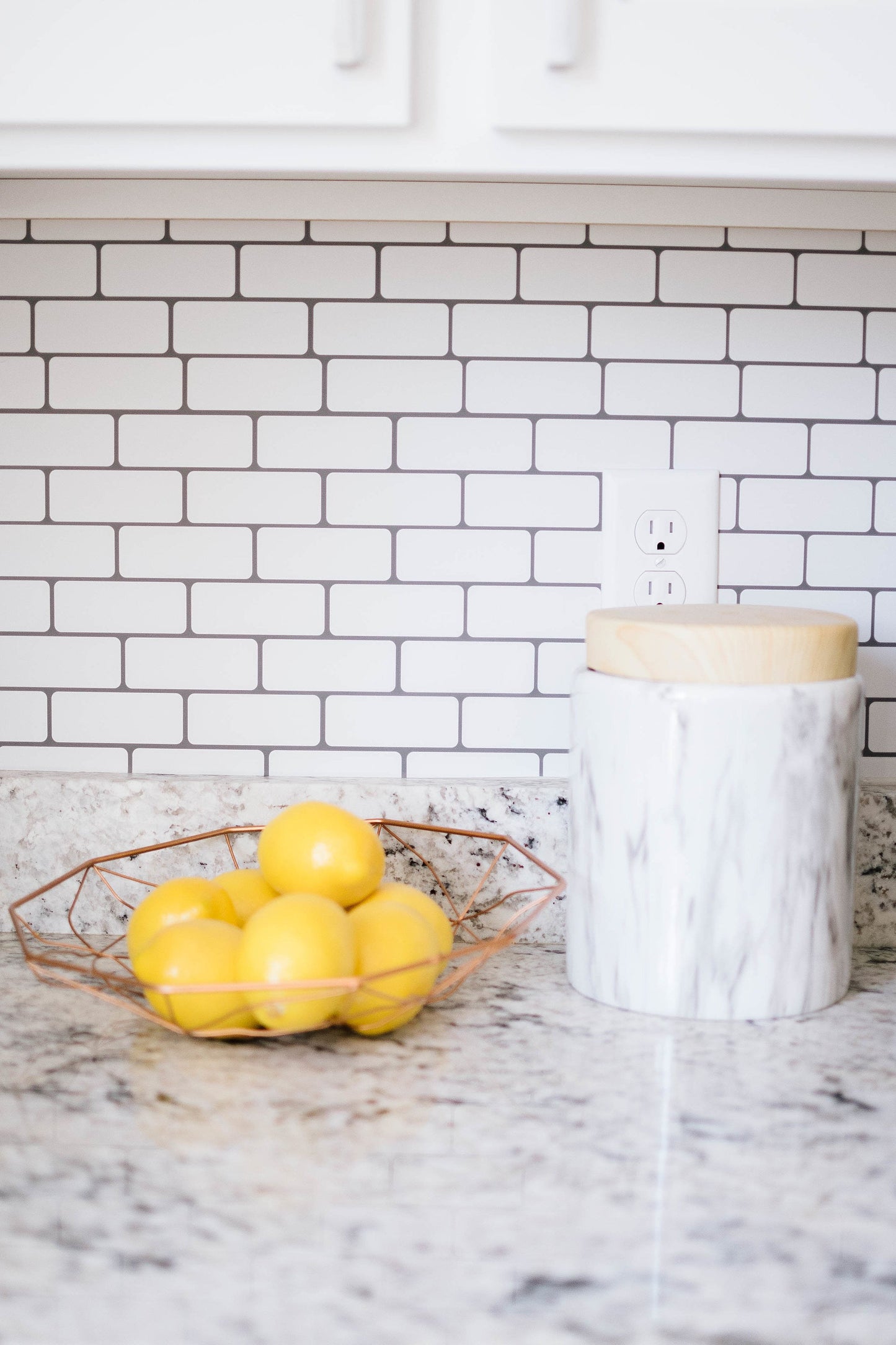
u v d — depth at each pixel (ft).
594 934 2.58
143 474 3.09
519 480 3.09
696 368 3.07
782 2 2.00
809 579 3.13
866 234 3.04
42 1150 1.92
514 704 3.14
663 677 2.41
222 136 2.06
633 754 2.43
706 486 3.08
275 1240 1.67
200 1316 1.50
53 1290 1.55
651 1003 2.49
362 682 3.14
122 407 3.07
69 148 2.07
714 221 2.94
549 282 3.04
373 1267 1.61
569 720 3.06
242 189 2.92
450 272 3.03
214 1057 2.31
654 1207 1.76
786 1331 1.49
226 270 3.03
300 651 3.13
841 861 2.51
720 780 2.37
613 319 3.05
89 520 3.10
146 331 3.05
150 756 3.16
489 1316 1.51
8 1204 1.75
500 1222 1.72
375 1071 2.25
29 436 3.09
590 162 2.08
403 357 3.05
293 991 2.15
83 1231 1.69
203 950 2.26
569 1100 2.12
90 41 1.99
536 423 3.07
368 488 3.09
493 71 2.00
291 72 2.00
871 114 2.02
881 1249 1.66
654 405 3.08
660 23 1.99
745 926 2.43
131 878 2.96
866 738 3.18
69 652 3.14
